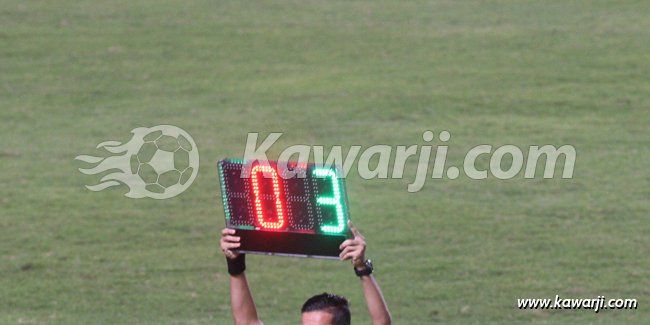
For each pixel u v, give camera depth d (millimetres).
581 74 96500
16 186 75812
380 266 61531
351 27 112312
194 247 65938
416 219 68812
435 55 103125
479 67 99312
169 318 55219
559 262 61719
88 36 110750
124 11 118438
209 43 108500
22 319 55031
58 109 92125
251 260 64250
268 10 118750
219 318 55125
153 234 68062
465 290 58000
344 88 94875
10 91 96500
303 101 92062
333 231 23375
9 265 63219
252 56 104688
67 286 60188
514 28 110062
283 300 57469
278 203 23625
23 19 115438
